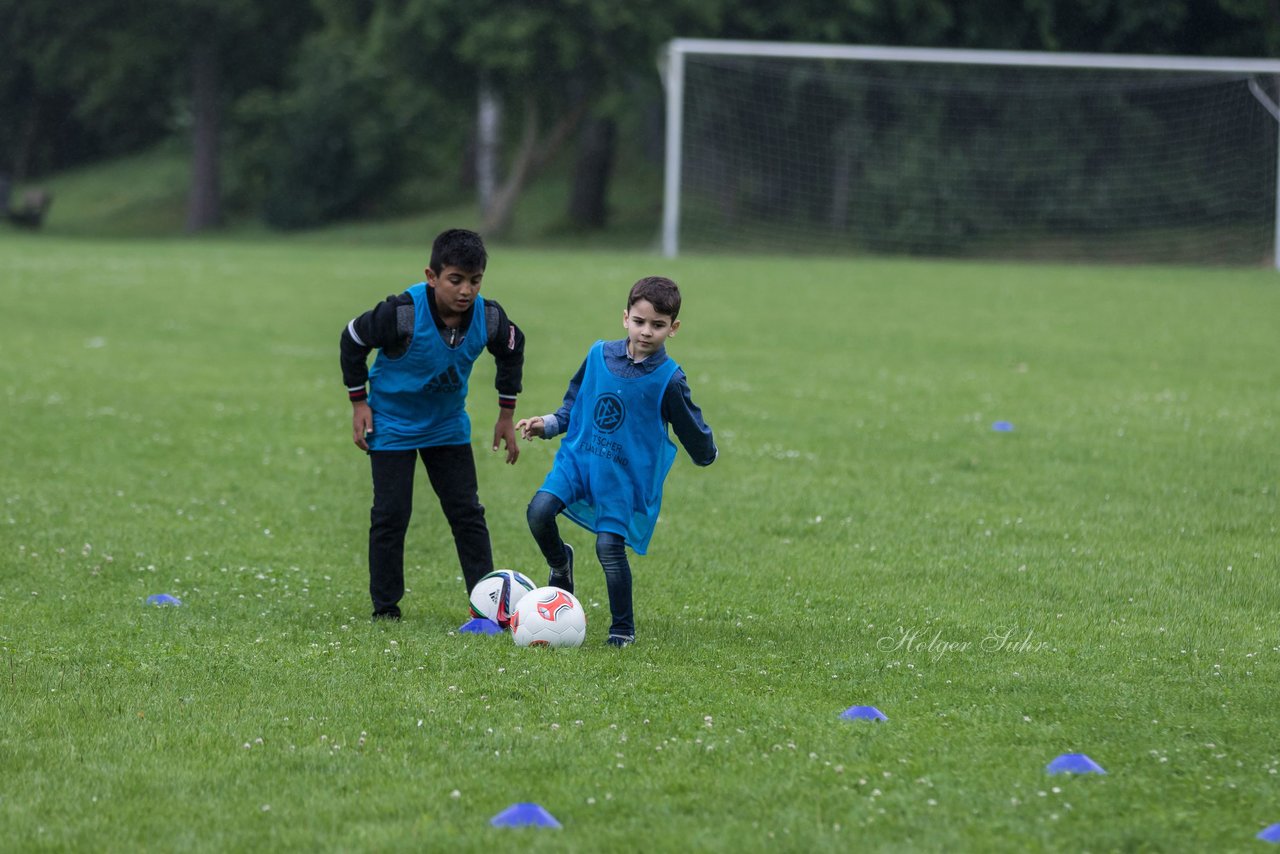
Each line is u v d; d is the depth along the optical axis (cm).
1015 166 11106
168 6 13838
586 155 12488
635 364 1688
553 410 3766
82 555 2184
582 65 11594
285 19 14800
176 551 2236
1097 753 1309
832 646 1723
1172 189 10944
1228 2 11431
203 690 1508
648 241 11712
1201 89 10906
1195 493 2727
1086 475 2906
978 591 2034
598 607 1961
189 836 1127
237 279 7225
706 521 2511
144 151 18562
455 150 14125
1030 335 5397
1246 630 1817
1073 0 11431
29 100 17962
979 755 1303
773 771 1264
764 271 8138
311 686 1522
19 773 1261
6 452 3056
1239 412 3700
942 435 3369
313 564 2191
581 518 1725
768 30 11594
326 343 5091
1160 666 1633
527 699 1478
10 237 11931
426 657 1633
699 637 1767
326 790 1224
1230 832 1130
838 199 11306
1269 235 10600
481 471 2964
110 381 4112
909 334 5409
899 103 11231
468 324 1794
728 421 3553
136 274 7388
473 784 1235
